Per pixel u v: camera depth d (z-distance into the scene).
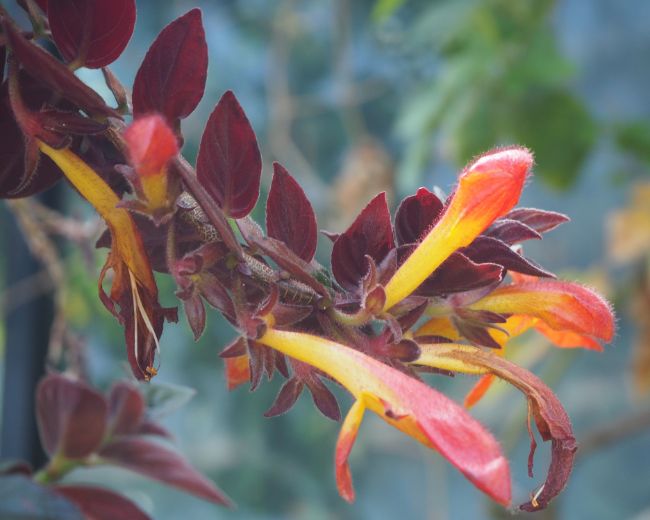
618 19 3.13
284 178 0.40
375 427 2.94
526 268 0.40
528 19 1.30
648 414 1.15
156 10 2.24
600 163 2.23
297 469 2.76
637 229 1.39
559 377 1.23
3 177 0.41
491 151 0.39
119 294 0.38
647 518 1.49
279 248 0.39
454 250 0.39
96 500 0.49
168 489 2.72
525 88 1.27
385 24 1.55
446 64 1.38
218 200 0.39
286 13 1.65
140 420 0.52
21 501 0.44
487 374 0.40
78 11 0.39
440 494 1.41
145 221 0.40
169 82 0.38
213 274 0.39
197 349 2.46
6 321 0.77
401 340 0.39
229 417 2.74
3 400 0.76
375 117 2.32
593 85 3.13
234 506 0.50
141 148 0.35
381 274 0.39
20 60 0.37
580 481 3.24
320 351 0.38
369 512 2.84
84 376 0.63
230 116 0.39
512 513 0.38
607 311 0.40
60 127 0.38
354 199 1.54
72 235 0.65
